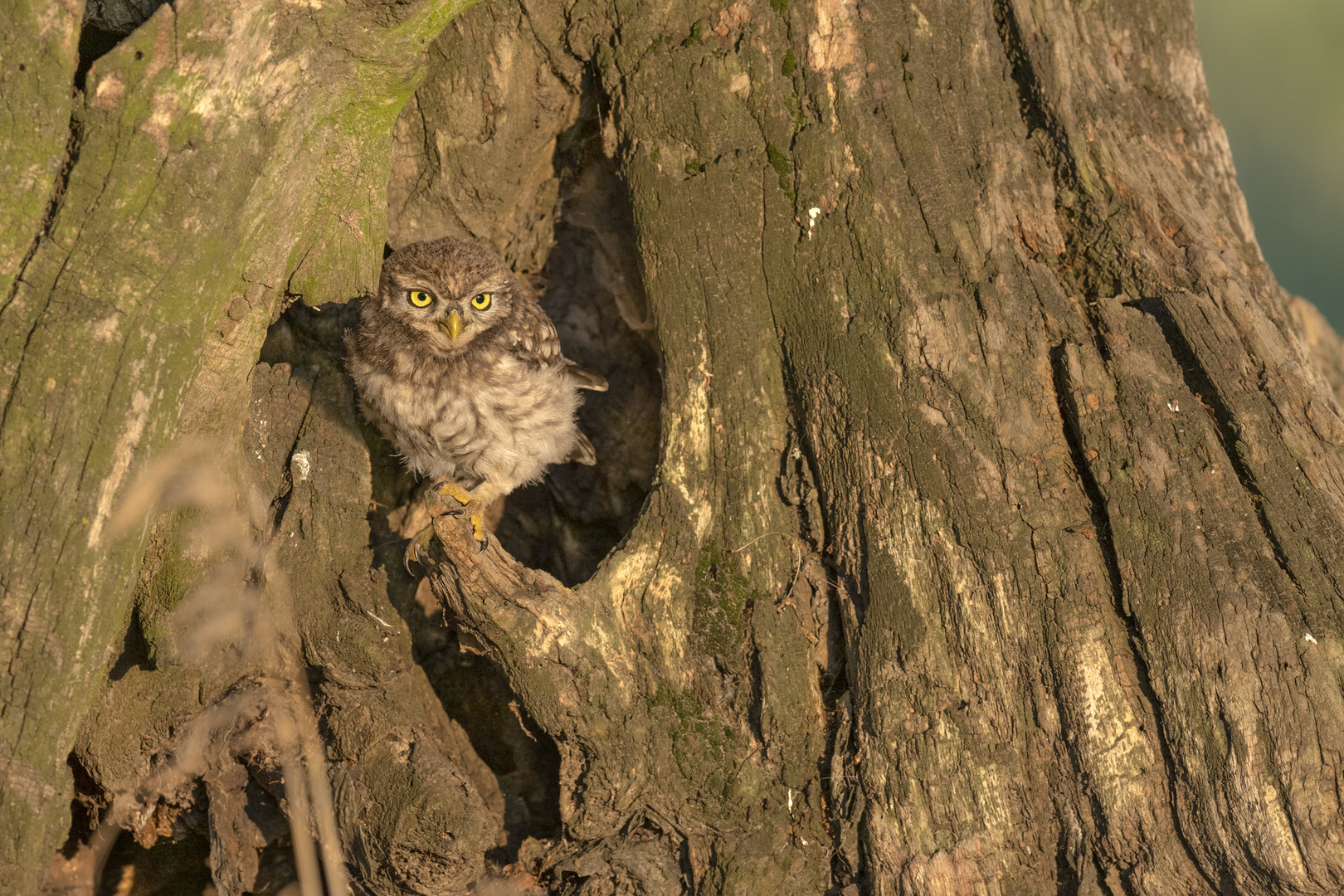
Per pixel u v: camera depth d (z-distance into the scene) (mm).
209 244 6410
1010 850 7621
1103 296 8484
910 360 8109
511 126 9219
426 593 9570
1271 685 7035
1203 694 7176
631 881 8352
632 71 8641
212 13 6066
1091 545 7695
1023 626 7672
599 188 9953
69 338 6145
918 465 7961
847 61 8539
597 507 10773
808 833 8250
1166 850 7250
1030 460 7859
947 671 7773
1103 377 7934
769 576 8398
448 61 8781
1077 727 7480
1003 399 7965
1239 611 7215
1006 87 8852
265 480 8617
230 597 7793
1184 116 9805
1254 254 9578
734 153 8578
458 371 9023
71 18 5977
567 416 9734
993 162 8586
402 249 9336
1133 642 7504
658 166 8633
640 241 8727
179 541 7473
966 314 8164
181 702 8156
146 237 6219
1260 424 7719
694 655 8344
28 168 6039
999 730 7707
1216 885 7160
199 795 8953
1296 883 6785
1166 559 7449
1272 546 7398
